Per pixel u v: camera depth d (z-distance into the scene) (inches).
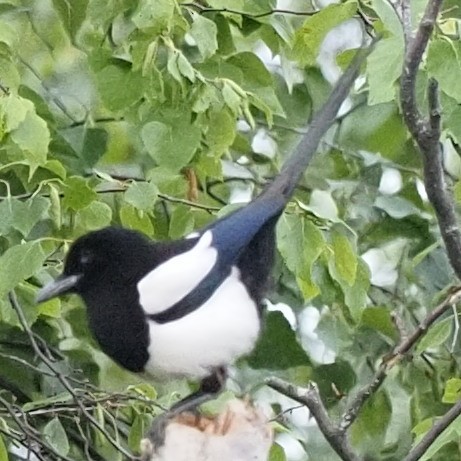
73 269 384.8
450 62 329.4
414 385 471.5
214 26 376.2
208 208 420.2
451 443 452.8
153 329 372.2
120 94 383.6
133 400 406.3
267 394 474.3
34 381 448.5
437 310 358.6
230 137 378.3
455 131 346.9
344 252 388.8
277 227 382.6
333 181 482.0
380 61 334.6
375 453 477.7
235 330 373.7
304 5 494.3
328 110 379.9
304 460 495.2
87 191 384.5
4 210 377.4
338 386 465.1
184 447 334.3
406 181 490.6
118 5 391.2
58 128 444.1
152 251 382.3
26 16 486.6
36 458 423.5
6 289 375.9
